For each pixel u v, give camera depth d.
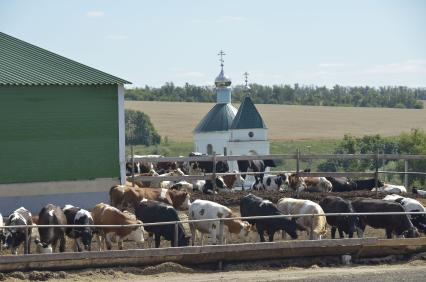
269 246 24.00
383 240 25.17
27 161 28.98
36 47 30.33
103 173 29.88
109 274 22.28
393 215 26.11
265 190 35.22
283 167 90.25
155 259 23.05
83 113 29.67
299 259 24.50
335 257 24.88
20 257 21.69
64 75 29.53
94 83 29.48
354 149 89.19
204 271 23.36
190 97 163.38
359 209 26.81
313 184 35.16
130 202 28.02
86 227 23.36
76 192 29.53
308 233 26.16
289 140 105.19
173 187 33.84
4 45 30.06
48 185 29.19
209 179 32.44
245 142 52.31
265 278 22.45
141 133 113.25
